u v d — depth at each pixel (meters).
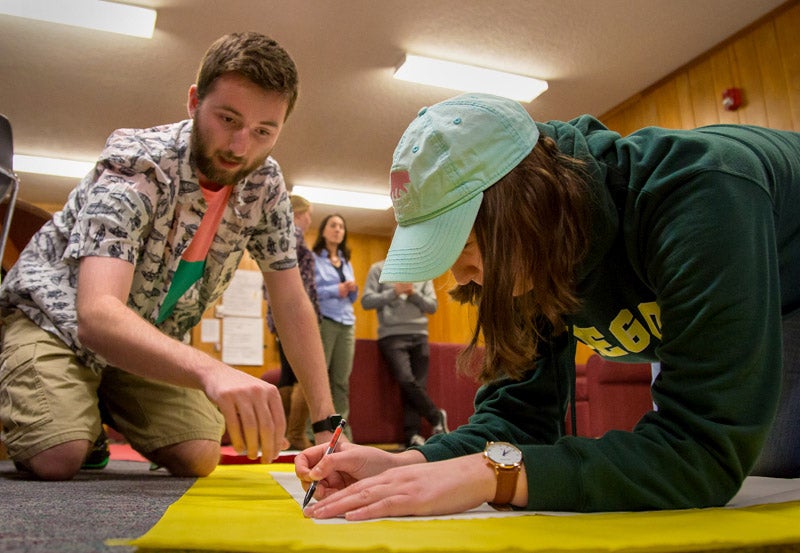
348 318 3.48
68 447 1.30
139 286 1.32
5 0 3.25
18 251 2.01
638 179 0.78
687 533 0.56
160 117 4.60
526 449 0.70
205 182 1.38
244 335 5.94
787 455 1.08
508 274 0.71
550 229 0.73
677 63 3.95
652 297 0.87
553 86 4.18
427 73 3.96
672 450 0.69
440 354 4.08
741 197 0.72
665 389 0.73
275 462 2.22
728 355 0.68
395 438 3.86
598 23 3.54
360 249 7.31
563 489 0.68
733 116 3.67
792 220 0.87
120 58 3.84
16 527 0.63
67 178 5.68
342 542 0.51
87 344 1.01
